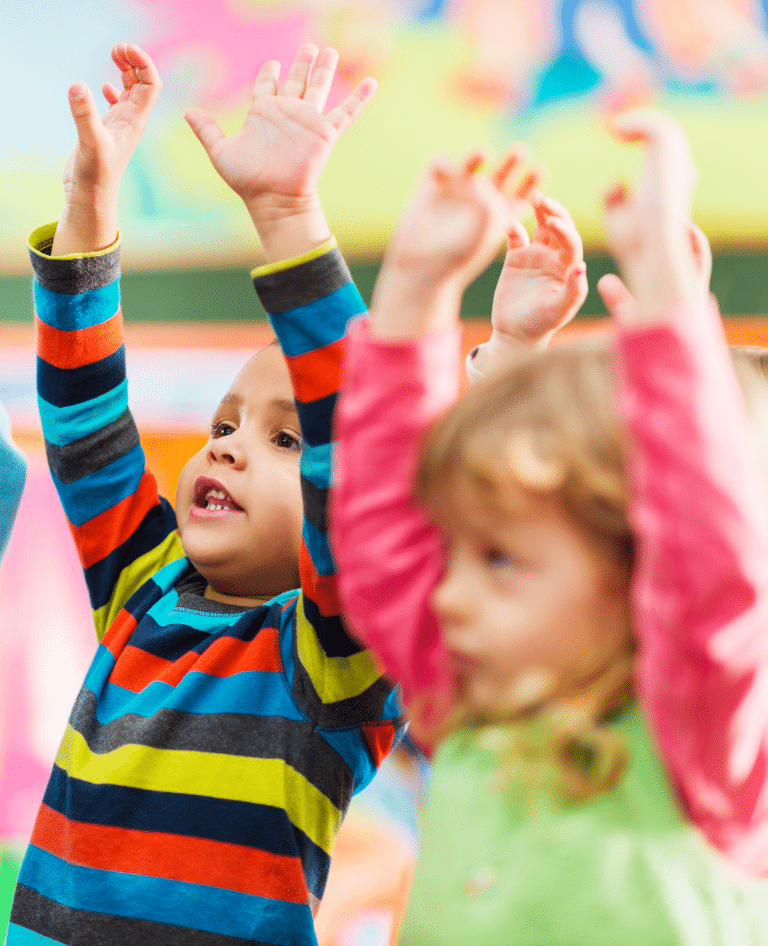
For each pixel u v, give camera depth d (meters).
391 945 1.34
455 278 0.73
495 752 0.73
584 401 0.66
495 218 0.71
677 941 0.65
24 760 2.36
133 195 2.55
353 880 1.95
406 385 0.74
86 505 1.18
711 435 0.60
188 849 0.98
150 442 2.40
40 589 2.46
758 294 2.21
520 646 0.67
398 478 0.77
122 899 0.97
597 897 0.66
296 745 1.02
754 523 0.60
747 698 0.63
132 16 2.61
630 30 2.34
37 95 2.65
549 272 1.14
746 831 0.69
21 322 2.60
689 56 2.31
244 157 0.96
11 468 1.23
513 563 0.67
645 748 0.69
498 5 2.42
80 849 1.00
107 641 1.14
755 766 0.67
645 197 0.63
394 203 2.45
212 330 2.49
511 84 2.40
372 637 0.81
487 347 1.23
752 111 2.28
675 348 0.60
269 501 1.09
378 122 2.46
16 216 2.65
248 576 1.12
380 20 2.48
